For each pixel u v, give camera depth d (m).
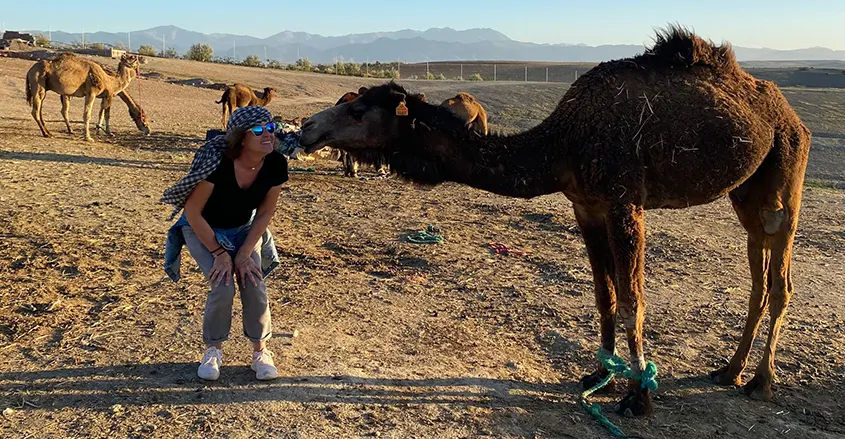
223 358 5.05
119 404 4.29
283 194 11.94
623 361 4.90
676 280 7.90
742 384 5.37
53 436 3.90
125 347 5.15
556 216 10.88
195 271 7.10
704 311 6.89
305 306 6.30
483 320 6.32
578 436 4.41
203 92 35.94
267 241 4.97
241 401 4.42
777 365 5.76
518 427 4.44
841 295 7.59
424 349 5.54
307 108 33.03
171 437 3.97
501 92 43.44
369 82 51.41
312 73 60.25
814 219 11.85
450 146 4.76
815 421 4.88
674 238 9.84
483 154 4.76
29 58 40.19
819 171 20.77
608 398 5.05
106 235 8.22
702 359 5.80
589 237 5.04
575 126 4.70
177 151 16.84
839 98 39.47
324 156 17.16
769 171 5.13
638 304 4.63
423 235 9.13
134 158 15.05
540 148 4.80
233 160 4.28
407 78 64.50
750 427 4.72
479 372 5.20
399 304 6.57
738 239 10.12
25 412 4.14
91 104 17.94
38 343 5.14
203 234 4.39
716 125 4.69
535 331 6.13
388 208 11.17
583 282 7.55
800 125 5.29
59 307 5.85
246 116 4.16
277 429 4.12
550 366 5.50
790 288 5.24
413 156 4.84
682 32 4.91
